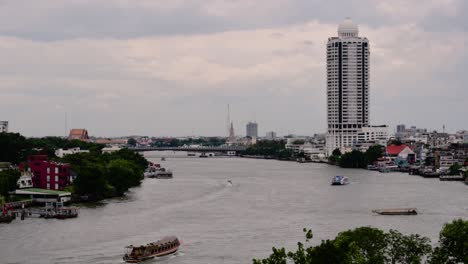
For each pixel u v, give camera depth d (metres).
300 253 119.88
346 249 123.62
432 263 135.12
